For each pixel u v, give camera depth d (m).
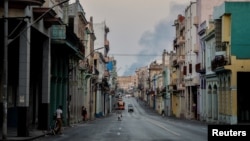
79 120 63.84
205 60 64.94
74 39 45.81
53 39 39.97
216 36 54.59
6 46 25.75
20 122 29.31
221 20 53.88
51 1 38.38
